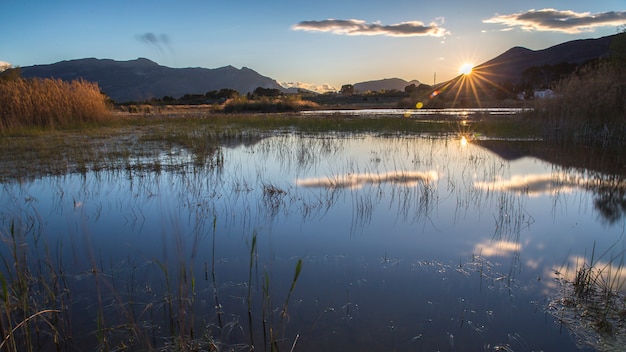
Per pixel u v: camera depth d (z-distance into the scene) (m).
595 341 3.00
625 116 13.30
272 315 3.36
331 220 5.66
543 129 14.98
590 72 15.47
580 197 6.73
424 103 46.34
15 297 3.35
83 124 16.36
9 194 6.73
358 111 37.22
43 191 6.96
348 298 3.62
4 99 14.49
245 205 6.28
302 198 6.66
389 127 18.42
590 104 14.25
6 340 2.73
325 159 10.39
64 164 8.95
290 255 4.52
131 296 3.62
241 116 25.31
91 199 6.52
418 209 6.14
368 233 5.18
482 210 6.09
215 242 4.86
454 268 4.20
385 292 3.73
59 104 15.87
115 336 3.08
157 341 3.03
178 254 4.07
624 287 3.74
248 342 3.02
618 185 7.43
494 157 10.64
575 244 4.81
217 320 3.29
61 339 3.03
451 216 5.82
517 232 5.21
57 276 3.95
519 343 3.00
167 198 6.61
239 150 11.91
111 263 4.25
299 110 37.91
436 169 9.05
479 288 3.79
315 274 4.07
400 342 3.02
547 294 3.67
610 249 4.65
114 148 11.12
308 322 3.27
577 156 10.59
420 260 4.39
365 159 10.40
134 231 5.18
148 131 15.52
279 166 9.37
